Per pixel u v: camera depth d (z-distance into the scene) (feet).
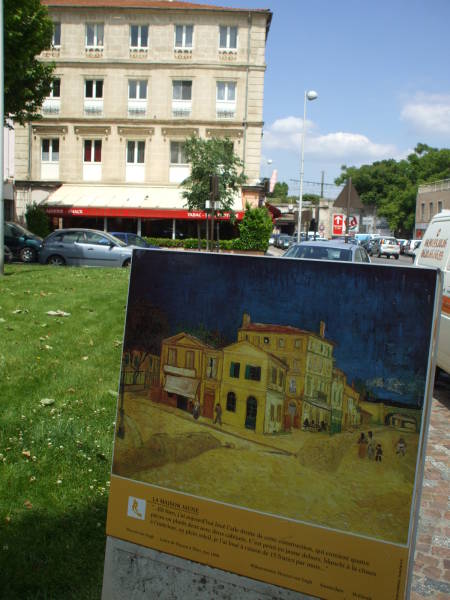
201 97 124.98
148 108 125.70
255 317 7.80
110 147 126.52
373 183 370.73
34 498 12.50
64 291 39.06
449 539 12.89
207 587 7.94
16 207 127.44
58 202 121.60
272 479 7.61
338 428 7.31
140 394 8.38
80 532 11.49
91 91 126.31
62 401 18.29
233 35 124.36
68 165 126.93
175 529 8.12
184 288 8.18
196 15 123.03
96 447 15.16
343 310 7.35
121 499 8.44
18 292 36.86
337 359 7.34
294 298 7.60
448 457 18.01
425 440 6.98
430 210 234.17
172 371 8.21
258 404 7.73
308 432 7.45
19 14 68.08
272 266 7.72
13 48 69.97
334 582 7.28
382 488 7.07
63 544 11.03
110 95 125.29
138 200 122.83
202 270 8.09
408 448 6.98
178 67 124.26
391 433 7.06
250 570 7.69
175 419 8.17
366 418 7.18
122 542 8.43
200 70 124.16
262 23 123.44
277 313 7.70
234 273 7.92
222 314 7.97
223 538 7.84
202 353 8.07
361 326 7.25
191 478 8.04
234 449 7.81
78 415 17.26
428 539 12.84
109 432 16.21
